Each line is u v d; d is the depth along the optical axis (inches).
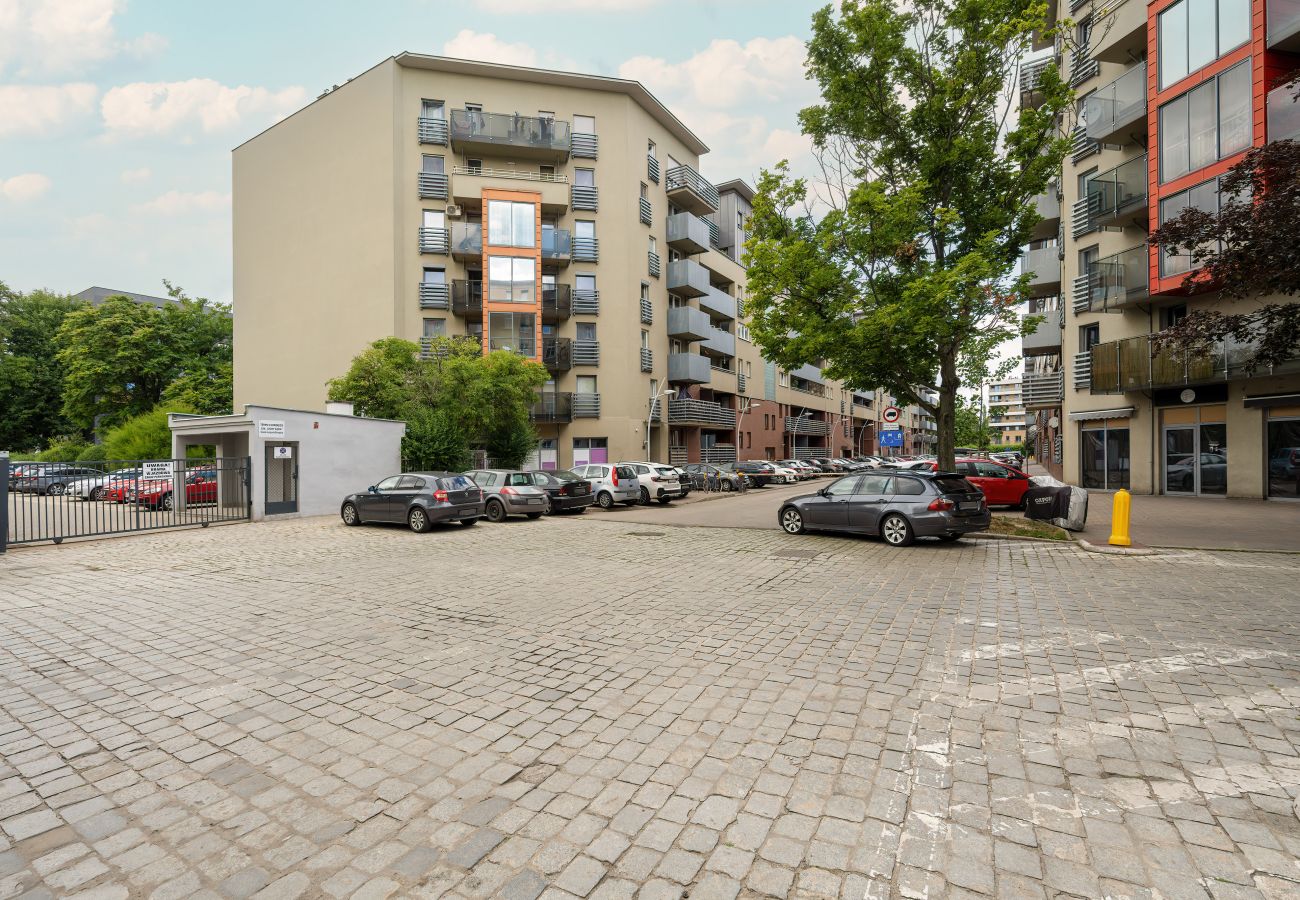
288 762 142.1
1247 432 727.1
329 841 112.5
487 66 1273.4
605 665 203.3
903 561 388.8
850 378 578.6
